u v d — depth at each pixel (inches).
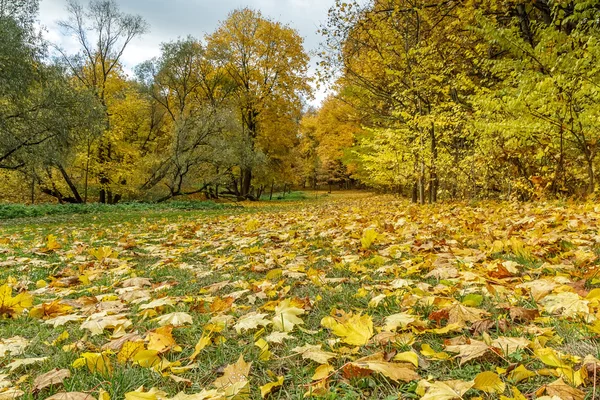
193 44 1173.1
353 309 80.5
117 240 243.1
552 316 68.0
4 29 539.5
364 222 241.0
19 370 60.8
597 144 286.4
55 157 598.5
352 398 46.5
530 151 337.1
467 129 386.3
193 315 83.8
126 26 1011.3
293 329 72.9
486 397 44.4
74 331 77.7
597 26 251.4
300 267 119.2
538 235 134.0
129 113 1031.0
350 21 429.7
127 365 59.6
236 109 1238.9
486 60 301.4
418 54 405.4
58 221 455.5
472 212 262.7
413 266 106.4
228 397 46.0
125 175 998.4
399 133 478.3
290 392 49.7
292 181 1464.1
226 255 164.2
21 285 118.8
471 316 65.8
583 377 44.2
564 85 244.2
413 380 49.8
